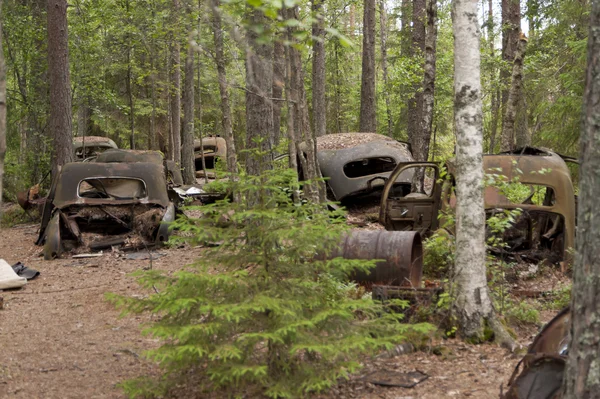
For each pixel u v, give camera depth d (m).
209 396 5.04
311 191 10.51
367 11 23.80
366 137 15.02
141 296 8.62
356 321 5.27
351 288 7.35
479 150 6.34
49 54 16.67
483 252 6.36
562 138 15.79
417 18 20.97
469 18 6.32
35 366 6.08
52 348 6.62
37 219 17.33
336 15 15.15
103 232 12.89
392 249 7.61
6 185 20.44
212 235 4.96
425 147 13.98
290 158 10.94
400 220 10.68
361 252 7.66
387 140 14.85
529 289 8.44
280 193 5.07
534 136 18.25
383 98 26.73
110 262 11.05
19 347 6.67
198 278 4.64
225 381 4.96
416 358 5.89
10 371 5.93
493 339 6.21
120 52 20.91
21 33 19.02
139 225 12.27
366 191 13.71
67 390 5.47
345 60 31.72
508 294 7.65
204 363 5.09
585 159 3.53
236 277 4.85
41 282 9.88
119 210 12.83
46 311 8.15
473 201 6.32
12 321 7.71
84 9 21.12
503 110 20.94
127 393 4.94
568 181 9.45
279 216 4.86
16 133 22.39
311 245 5.04
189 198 13.94
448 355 5.87
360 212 13.74
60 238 11.85
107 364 6.11
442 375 5.44
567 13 16.33
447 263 8.48
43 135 18.81
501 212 9.12
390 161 14.73
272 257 5.02
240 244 5.09
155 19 16.25
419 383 5.27
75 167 12.77
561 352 4.40
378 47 36.84
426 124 13.97
